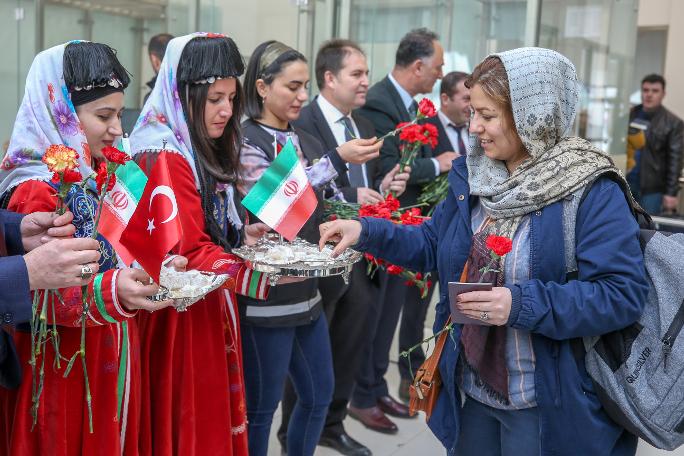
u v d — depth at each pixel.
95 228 1.49
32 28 4.57
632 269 1.60
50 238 1.46
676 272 1.63
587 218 1.64
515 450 1.76
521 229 1.69
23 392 1.57
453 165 1.86
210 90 1.95
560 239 1.65
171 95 1.96
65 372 1.57
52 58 1.65
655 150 6.24
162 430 1.83
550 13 4.12
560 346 1.67
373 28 4.55
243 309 2.35
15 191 1.60
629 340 1.65
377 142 2.76
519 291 1.60
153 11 4.57
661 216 3.53
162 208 1.53
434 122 3.76
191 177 1.93
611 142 4.50
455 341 1.79
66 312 1.53
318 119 3.20
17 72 4.66
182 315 1.85
